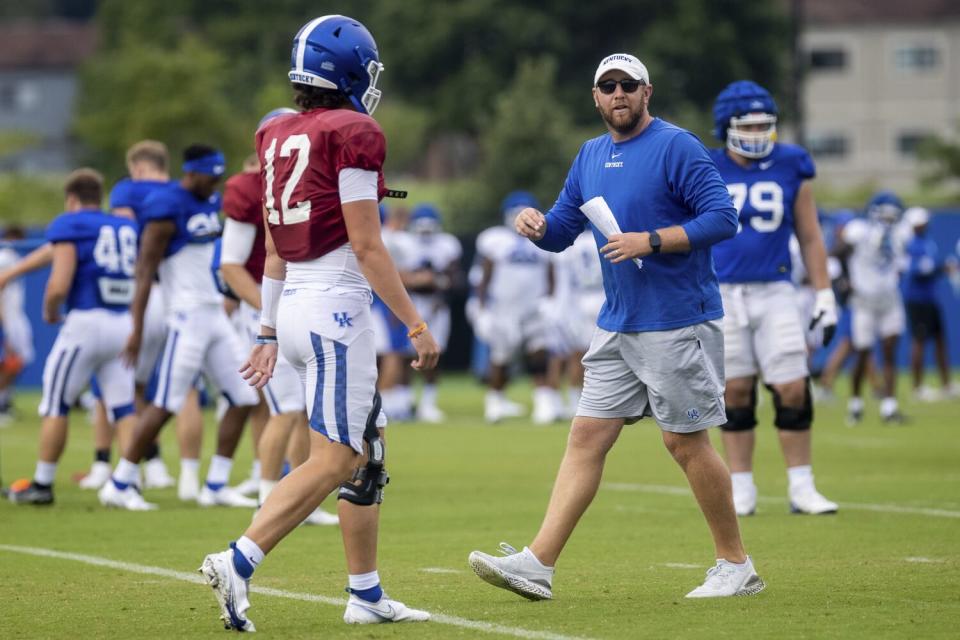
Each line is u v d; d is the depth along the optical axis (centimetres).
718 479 2394
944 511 3597
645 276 2355
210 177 3719
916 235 7775
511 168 13675
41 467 3847
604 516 3550
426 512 3662
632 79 2386
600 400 2408
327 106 2172
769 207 3497
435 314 7244
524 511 3684
